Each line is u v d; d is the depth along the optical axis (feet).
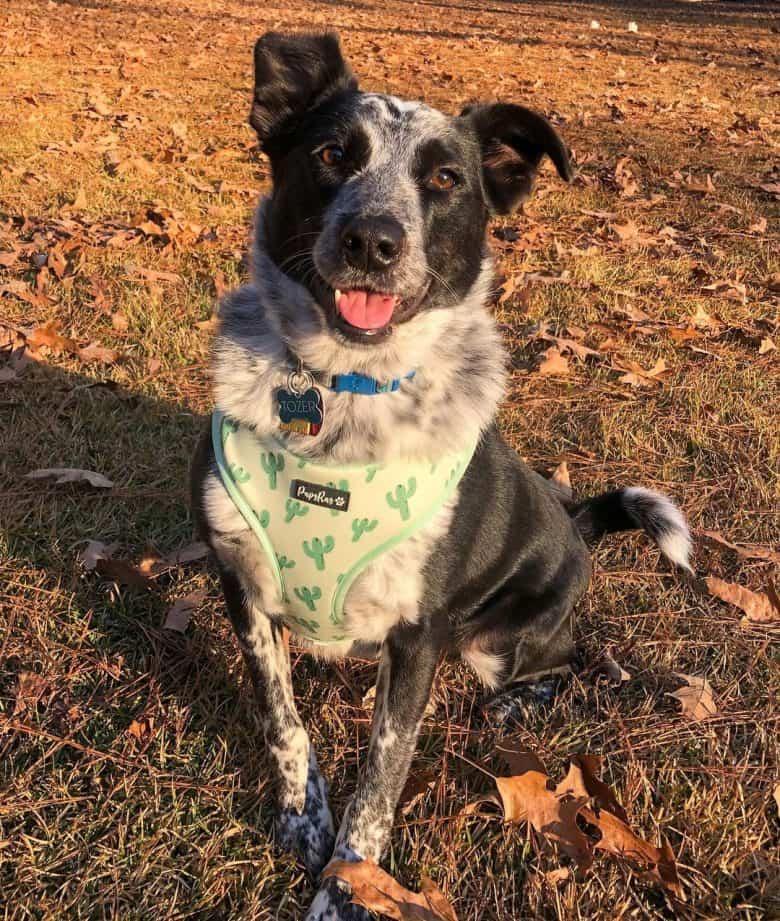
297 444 2.68
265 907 2.60
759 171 9.32
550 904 2.60
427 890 2.51
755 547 3.86
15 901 2.53
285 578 2.73
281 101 2.97
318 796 2.83
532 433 4.50
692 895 2.65
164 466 4.02
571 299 5.84
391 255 2.58
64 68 12.12
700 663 3.38
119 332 5.00
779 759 2.99
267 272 2.82
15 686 3.05
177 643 3.26
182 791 2.83
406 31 19.48
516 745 2.93
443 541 2.73
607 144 10.11
